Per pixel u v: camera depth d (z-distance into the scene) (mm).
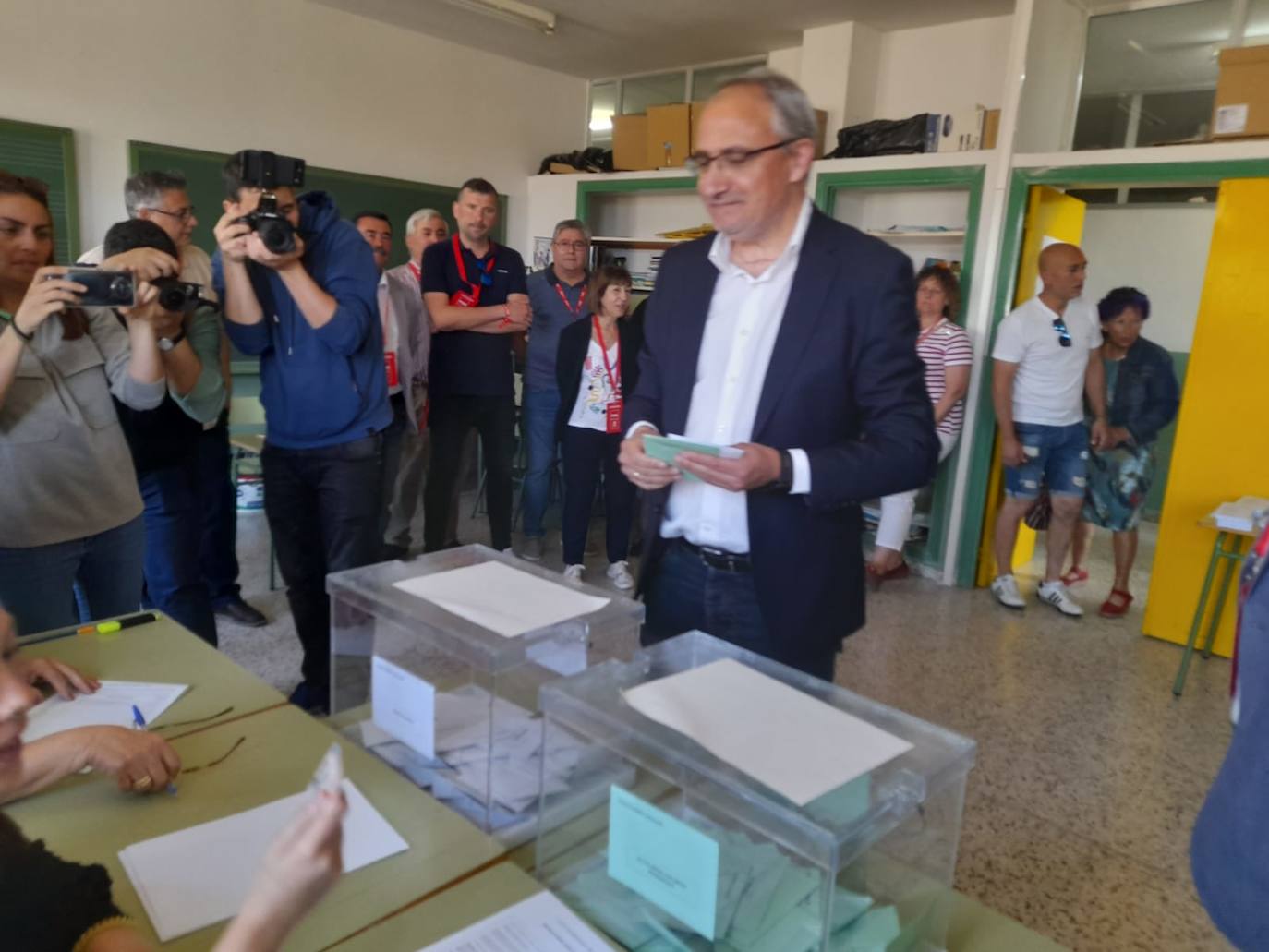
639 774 828
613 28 4992
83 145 4133
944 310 3879
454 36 5301
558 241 3863
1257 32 3803
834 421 1377
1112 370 3764
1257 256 3088
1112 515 3684
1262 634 883
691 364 1469
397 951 787
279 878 508
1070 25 3979
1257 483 3180
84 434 1791
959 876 1964
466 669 1038
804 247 1362
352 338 2033
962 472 4012
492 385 3572
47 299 1588
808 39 4891
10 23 3844
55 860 696
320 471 2176
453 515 3748
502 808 994
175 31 4328
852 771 786
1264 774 846
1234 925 851
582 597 1160
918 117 4160
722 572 1469
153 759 1022
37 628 1797
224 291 2113
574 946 798
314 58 4828
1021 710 2807
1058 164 3646
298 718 1200
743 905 749
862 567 1513
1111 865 2025
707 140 1298
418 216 3760
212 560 3100
